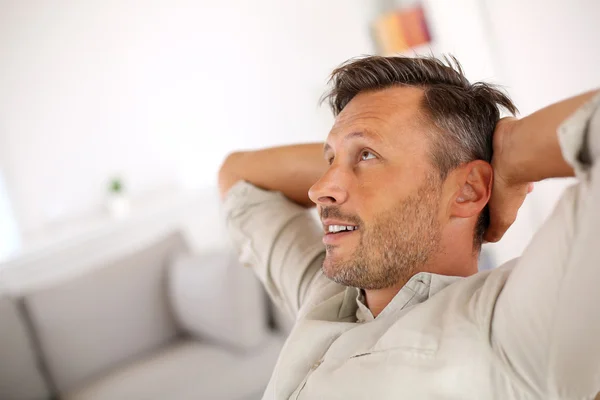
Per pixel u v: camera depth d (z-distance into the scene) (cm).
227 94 370
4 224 307
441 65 93
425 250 90
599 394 66
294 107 395
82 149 330
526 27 250
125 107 341
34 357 224
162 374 214
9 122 309
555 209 66
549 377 64
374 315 97
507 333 69
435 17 282
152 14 344
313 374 88
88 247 304
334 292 105
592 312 60
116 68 337
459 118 89
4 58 307
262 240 122
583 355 61
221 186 136
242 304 217
